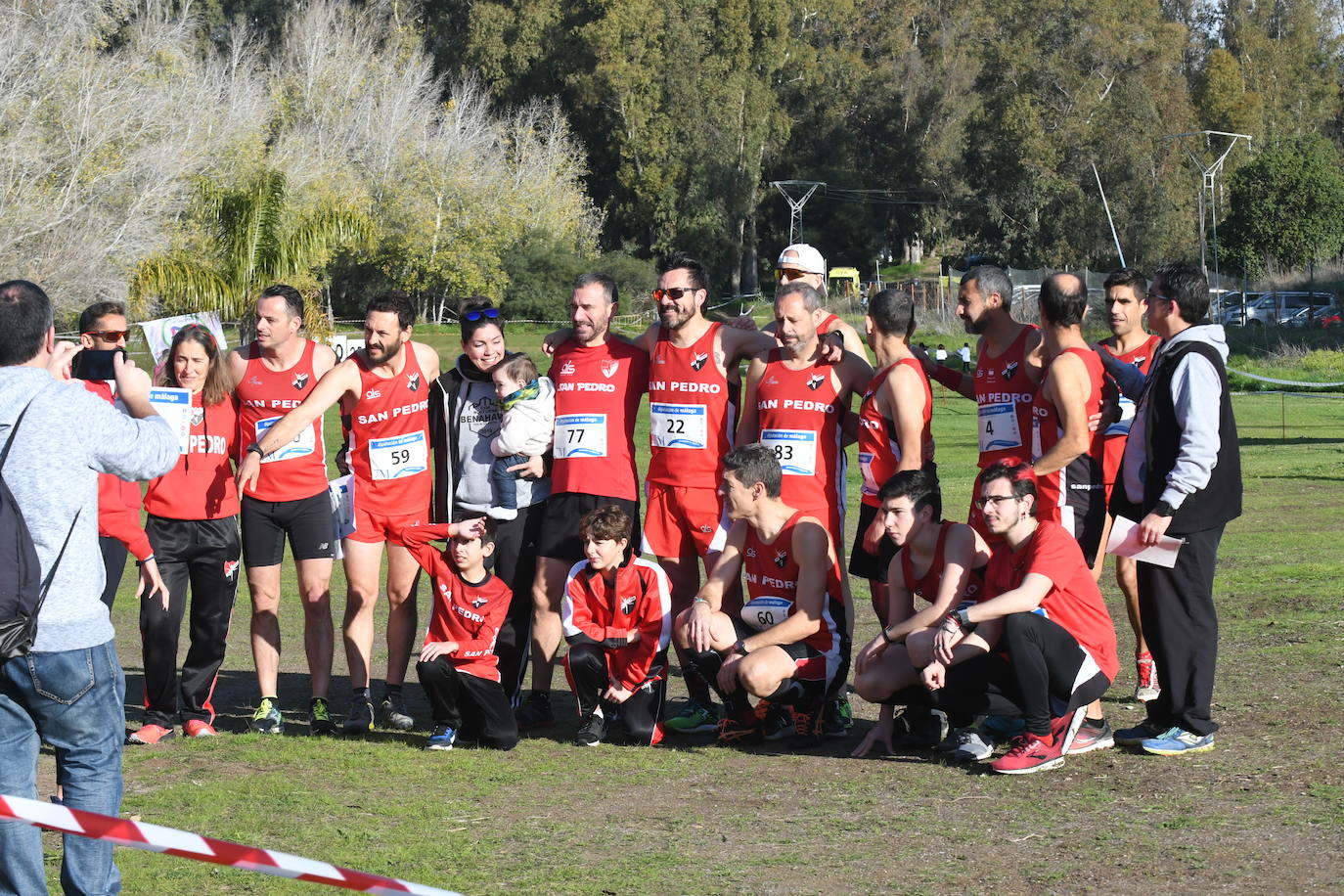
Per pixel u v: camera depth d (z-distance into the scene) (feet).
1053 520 25.27
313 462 27.35
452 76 321.11
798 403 26.48
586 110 305.94
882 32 362.74
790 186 322.55
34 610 15.25
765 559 25.82
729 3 315.58
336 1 274.77
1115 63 295.89
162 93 163.43
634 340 28.63
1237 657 30.01
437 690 24.88
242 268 109.91
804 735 25.48
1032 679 22.41
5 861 15.71
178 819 20.68
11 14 149.89
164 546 26.76
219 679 34.32
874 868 18.04
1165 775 21.89
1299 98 367.04
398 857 18.76
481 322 27.48
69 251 133.90
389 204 225.15
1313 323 215.92
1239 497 23.04
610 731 27.09
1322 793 20.31
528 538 28.04
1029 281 259.39
